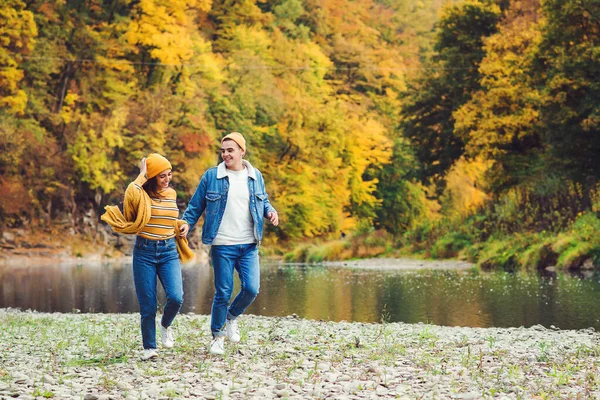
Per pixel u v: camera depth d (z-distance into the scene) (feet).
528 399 18.12
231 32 219.82
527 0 127.54
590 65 87.92
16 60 149.89
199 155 165.48
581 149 91.15
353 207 233.96
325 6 270.05
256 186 25.31
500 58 115.14
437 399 18.07
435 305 46.34
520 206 98.94
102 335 31.32
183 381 20.66
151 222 24.56
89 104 158.40
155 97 161.48
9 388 19.79
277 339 28.86
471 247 99.60
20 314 42.98
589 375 20.48
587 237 76.84
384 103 264.11
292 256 136.46
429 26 328.08
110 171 148.97
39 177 142.41
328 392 18.88
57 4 161.17
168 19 169.99
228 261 25.09
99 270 99.86
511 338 30.04
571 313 40.75
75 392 19.44
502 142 108.68
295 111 210.59
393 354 24.94
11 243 135.13
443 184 161.79
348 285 63.46
